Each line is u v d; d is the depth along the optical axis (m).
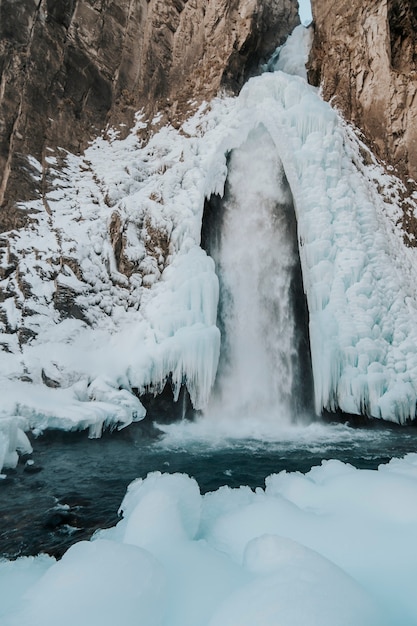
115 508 5.29
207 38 18.69
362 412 10.35
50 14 16.25
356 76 18.23
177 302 11.02
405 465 4.78
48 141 15.13
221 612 2.27
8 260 11.85
